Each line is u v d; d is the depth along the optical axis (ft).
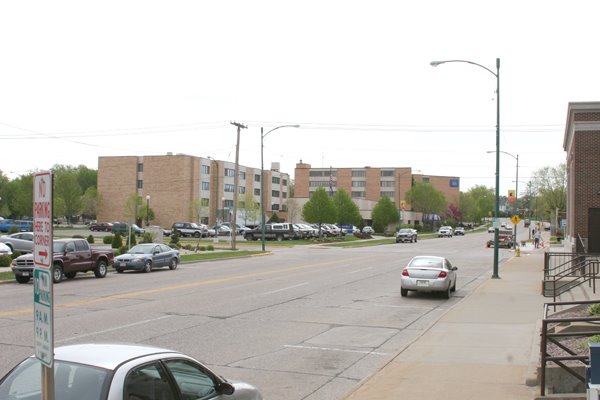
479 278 99.04
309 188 490.49
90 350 16.42
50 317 13.08
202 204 306.76
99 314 52.47
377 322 51.75
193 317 51.85
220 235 280.92
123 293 68.85
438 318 53.16
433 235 353.72
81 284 79.92
